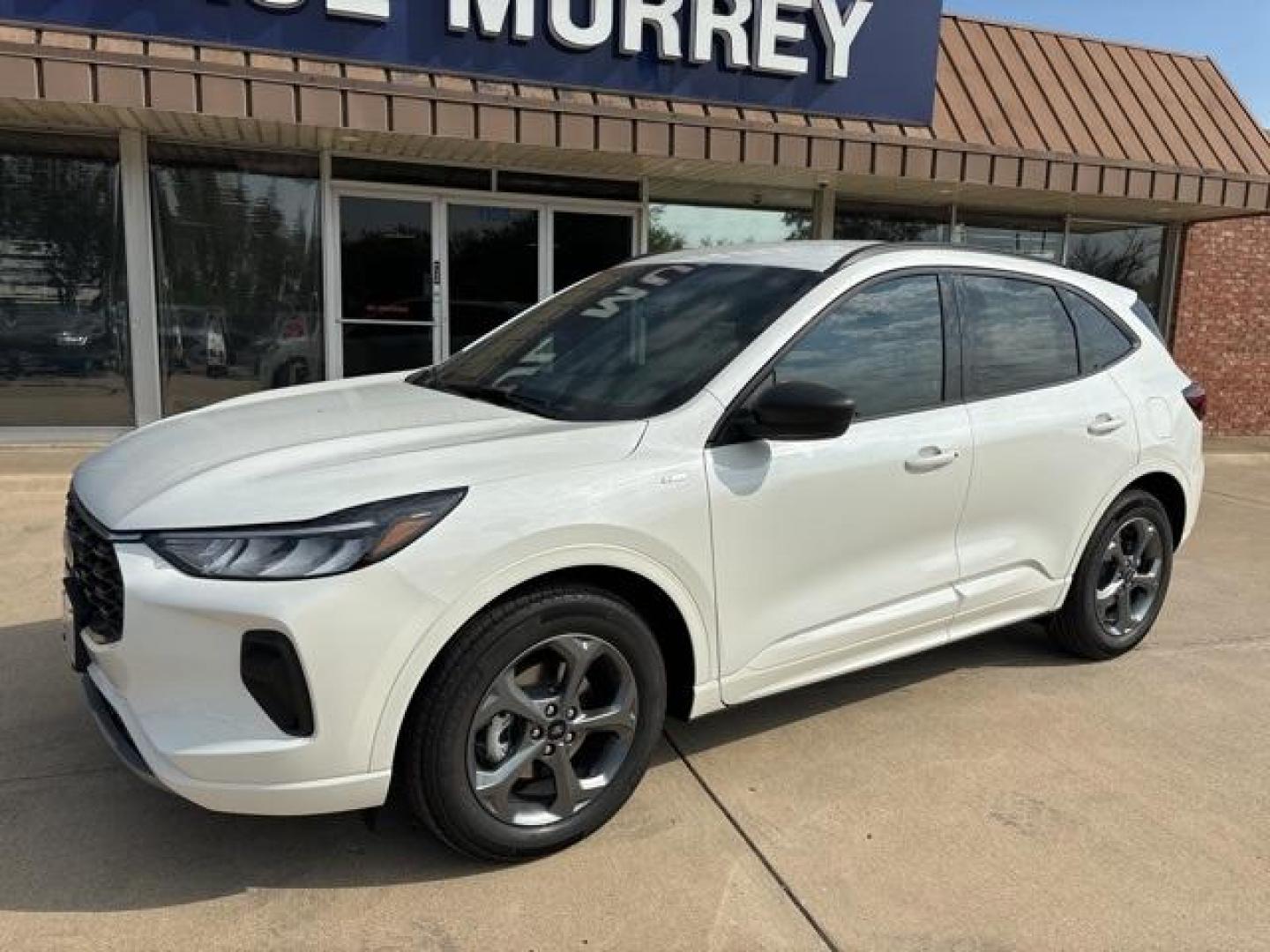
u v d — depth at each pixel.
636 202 9.86
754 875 2.85
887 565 3.53
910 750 3.62
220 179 8.46
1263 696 4.24
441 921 2.61
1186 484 4.62
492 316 9.51
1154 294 12.55
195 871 2.79
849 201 10.85
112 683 2.63
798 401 2.91
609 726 2.93
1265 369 13.11
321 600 2.42
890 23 9.23
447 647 2.62
